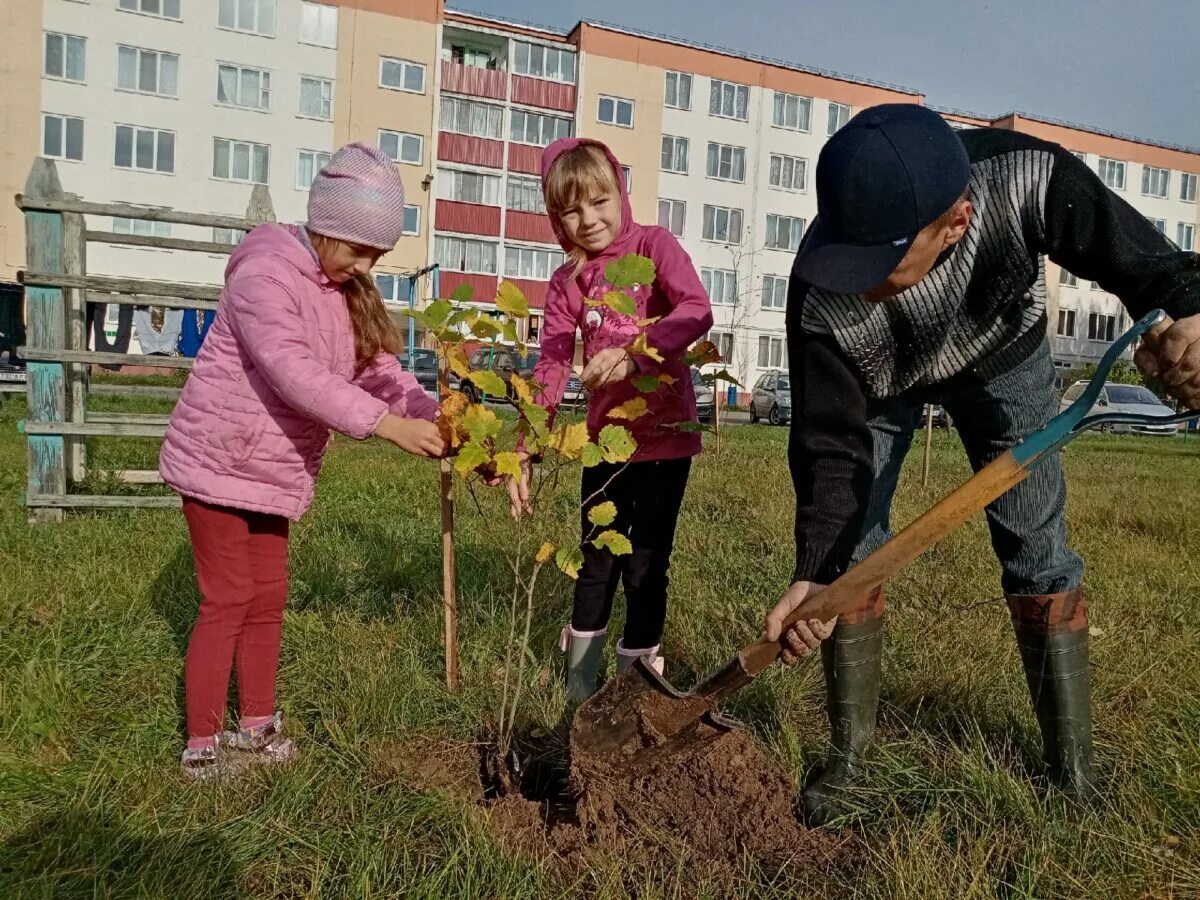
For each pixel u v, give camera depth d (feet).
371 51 101.76
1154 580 14.96
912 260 5.91
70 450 19.77
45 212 17.39
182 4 93.91
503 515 17.88
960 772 7.80
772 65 121.19
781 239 125.18
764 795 7.63
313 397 7.39
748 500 22.41
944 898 6.11
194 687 7.89
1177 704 9.16
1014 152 6.61
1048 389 7.66
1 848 6.62
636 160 116.78
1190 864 6.47
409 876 6.49
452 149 107.86
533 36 111.45
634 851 6.95
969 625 11.61
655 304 9.52
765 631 6.79
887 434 7.95
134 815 6.96
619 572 10.03
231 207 97.66
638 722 7.48
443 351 7.50
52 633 10.12
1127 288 6.37
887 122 5.82
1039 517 7.65
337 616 11.34
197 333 38.86
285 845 6.85
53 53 90.22
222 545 7.98
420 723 8.89
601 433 7.76
